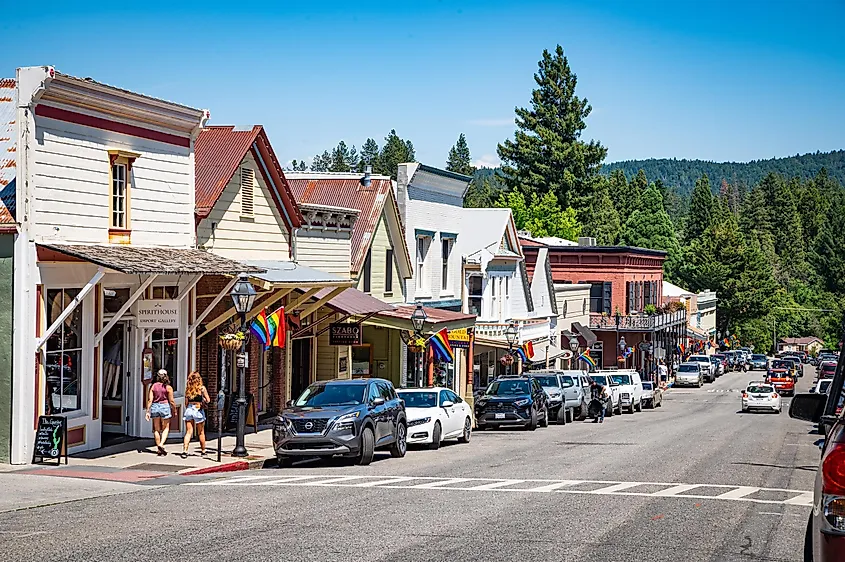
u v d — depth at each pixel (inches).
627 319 2950.3
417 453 1035.3
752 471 855.7
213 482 733.9
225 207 1095.6
